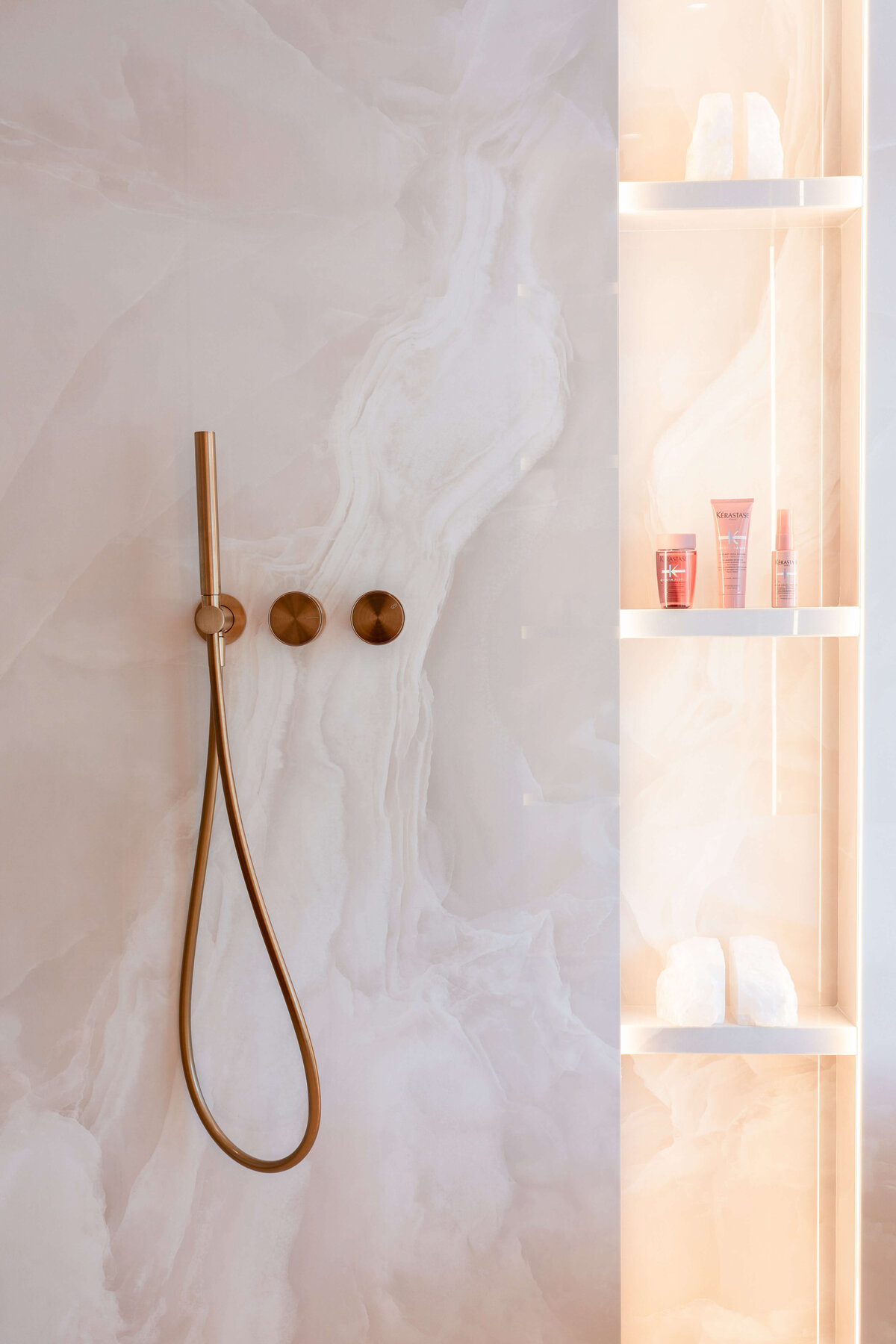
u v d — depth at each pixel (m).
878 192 0.88
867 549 0.90
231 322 0.89
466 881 0.91
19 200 0.89
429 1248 0.93
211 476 0.83
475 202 0.87
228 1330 0.94
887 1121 0.92
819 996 1.02
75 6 0.87
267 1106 0.93
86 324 0.90
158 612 0.92
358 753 0.91
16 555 0.91
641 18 0.98
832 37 0.97
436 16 0.86
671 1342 1.03
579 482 0.89
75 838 0.93
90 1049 0.93
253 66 0.87
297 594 0.88
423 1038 0.92
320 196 0.88
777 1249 1.03
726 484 1.00
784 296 0.99
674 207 0.90
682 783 1.02
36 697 0.92
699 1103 1.03
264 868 0.92
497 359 0.88
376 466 0.89
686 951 0.98
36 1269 0.94
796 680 1.01
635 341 1.00
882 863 0.92
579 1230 0.92
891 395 0.89
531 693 0.90
